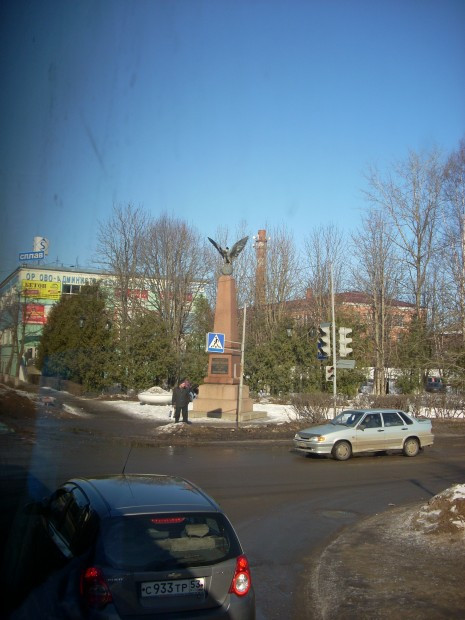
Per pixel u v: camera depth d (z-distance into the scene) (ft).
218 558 13.94
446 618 17.46
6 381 82.38
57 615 13.53
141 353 113.50
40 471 40.45
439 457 57.98
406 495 38.40
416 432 58.34
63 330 109.91
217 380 88.17
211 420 81.87
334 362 73.20
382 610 18.13
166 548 13.76
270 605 18.92
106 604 12.79
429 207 130.52
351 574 21.57
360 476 45.70
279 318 143.84
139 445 59.26
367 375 126.00
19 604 15.28
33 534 19.53
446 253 110.22
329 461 53.83
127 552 13.48
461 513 26.91
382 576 21.24
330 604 18.80
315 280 149.69
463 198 111.86
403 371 124.06
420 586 20.10
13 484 34.42
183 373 121.39
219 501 34.96
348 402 90.94
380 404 88.89
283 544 26.21
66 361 109.29
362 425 56.34
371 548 25.00
